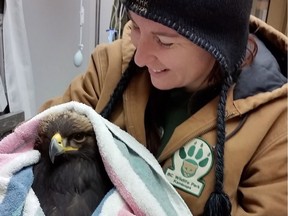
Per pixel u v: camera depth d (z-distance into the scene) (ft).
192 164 2.25
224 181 2.22
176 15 1.89
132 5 1.99
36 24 6.49
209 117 2.27
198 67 2.15
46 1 6.53
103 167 2.20
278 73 2.41
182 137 2.28
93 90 2.76
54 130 2.18
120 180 1.96
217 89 2.33
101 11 7.09
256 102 2.24
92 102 2.75
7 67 5.59
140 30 2.06
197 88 2.35
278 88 2.30
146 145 2.48
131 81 2.55
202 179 2.23
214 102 2.32
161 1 1.87
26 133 2.20
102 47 2.85
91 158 2.20
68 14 7.07
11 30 5.52
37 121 2.24
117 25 5.18
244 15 2.09
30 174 2.02
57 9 6.80
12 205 1.81
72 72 7.59
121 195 1.95
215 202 2.13
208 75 2.26
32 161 2.12
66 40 7.23
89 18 7.39
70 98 2.87
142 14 1.93
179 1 1.86
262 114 2.26
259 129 2.23
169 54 2.05
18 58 5.75
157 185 2.06
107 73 2.64
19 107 5.82
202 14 1.92
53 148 2.08
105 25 7.14
